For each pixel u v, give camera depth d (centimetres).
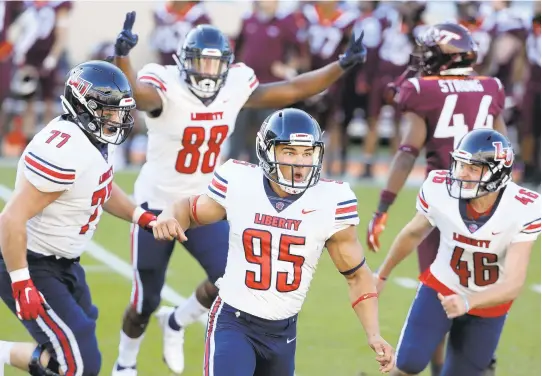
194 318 1961
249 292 1437
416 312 1670
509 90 4169
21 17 4284
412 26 3988
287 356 1477
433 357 1892
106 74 1520
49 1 4231
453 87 1961
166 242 1911
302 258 1431
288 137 1392
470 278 1644
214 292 1916
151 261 1908
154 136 1941
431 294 1673
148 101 1856
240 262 1443
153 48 4262
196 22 4191
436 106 1948
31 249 1570
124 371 1936
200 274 2691
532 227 1581
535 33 3934
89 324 1584
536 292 2644
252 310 1438
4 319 2242
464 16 4091
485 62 4078
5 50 4172
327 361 2047
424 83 1962
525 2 4259
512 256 1580
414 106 1961
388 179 1948
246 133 3934
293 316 1473
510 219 1584
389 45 3997
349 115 4197
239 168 1466
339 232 1442
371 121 4109
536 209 1583
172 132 1900
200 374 1975
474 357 1648
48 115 4381
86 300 1669
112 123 1521
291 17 3866
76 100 1511
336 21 4106
